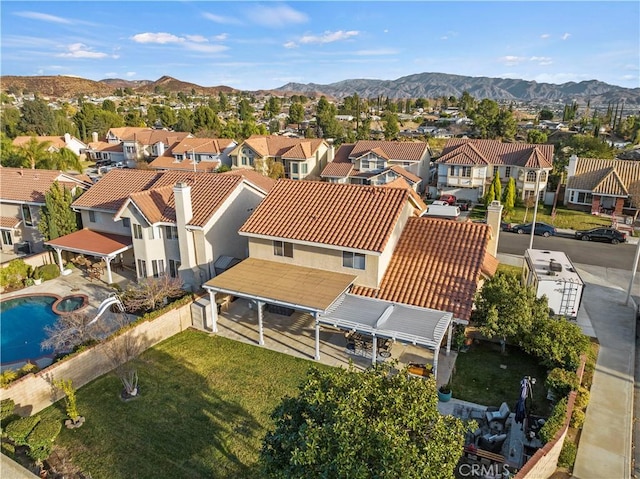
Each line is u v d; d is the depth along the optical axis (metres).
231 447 18.41
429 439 11.80
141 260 34.78
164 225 33.31
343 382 12.78
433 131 134.88
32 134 105.00
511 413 19.27
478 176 64.94
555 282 26.59
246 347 26.14
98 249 35.31
